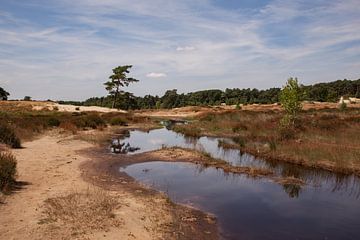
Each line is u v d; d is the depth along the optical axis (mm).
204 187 13578
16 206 9156
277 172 16688
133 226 8516
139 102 125688
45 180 12523
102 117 46000
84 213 8906
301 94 29172
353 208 11352
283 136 25266
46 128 29031
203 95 134375
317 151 19609
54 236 7453
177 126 39562
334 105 75750
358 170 16594
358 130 26781
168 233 8477
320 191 13438
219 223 9672
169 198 11812
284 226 9594
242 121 40375
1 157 11727
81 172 14680
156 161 18562
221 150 23375
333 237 8859
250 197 12391
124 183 13516
